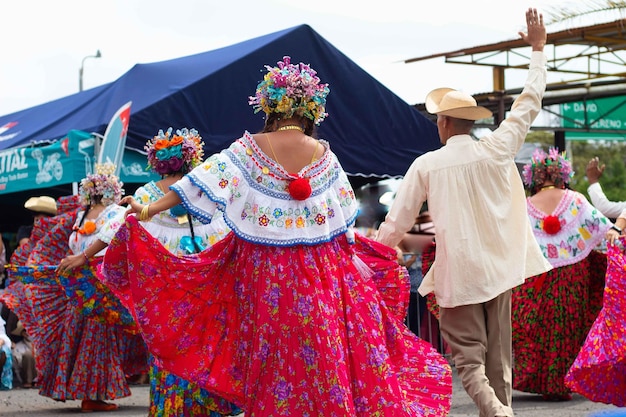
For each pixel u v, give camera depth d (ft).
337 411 13.33
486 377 17.01
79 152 30.86
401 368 15.16
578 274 24.71
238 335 14.21
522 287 24.82
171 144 19.03
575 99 51.90
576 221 24.58
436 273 17.31
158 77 35.06
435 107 18.49
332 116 35.73
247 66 34.09
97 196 24.00
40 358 23.98
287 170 14.16
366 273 15.56
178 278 14.37
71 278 22.12
